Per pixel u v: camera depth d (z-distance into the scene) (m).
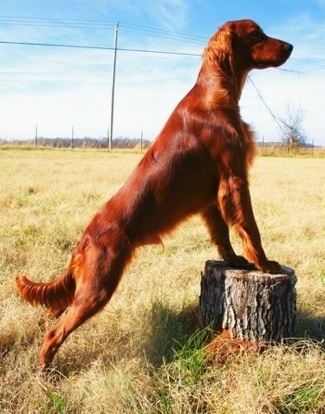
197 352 1.89
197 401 1.75
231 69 1.97
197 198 1.95
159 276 2.65
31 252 2.97
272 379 1.77
